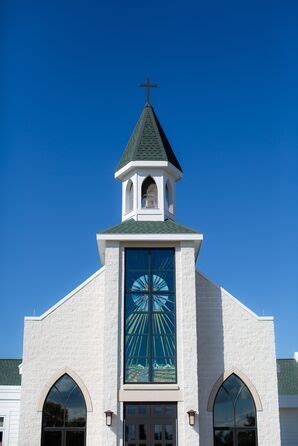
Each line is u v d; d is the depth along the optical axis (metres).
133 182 31.11
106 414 25.30
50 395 26.64
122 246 27.83
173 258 27.83
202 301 28.33
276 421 26.61
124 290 27.20
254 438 26.39
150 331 26.66
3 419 33.97
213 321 28.03
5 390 34.44
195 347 26.36
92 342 27.44
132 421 26.73
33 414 26.23
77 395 26.69
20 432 25.94
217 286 28.58
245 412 26.75
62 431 26.14
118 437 25.17
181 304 26.98
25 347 27.16
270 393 27.00
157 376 26.05
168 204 31.52
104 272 28.16
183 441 25.22
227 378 27.25
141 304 27.05
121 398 25.61
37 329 27.44
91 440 25.94
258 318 28.09
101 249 28.75
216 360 27.44
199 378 27.08
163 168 31.02
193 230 28.27
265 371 27.34
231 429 26.48
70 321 27.67
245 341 27.80
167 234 27.72
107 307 26.81
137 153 31.08
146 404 25.94
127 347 26.41
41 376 26.81
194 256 27.80
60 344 27.31
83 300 28.02
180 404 25.67
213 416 26.58
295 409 35.59
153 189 31.33
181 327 26.67
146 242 27.88
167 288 27.33
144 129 32.28
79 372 26.95
